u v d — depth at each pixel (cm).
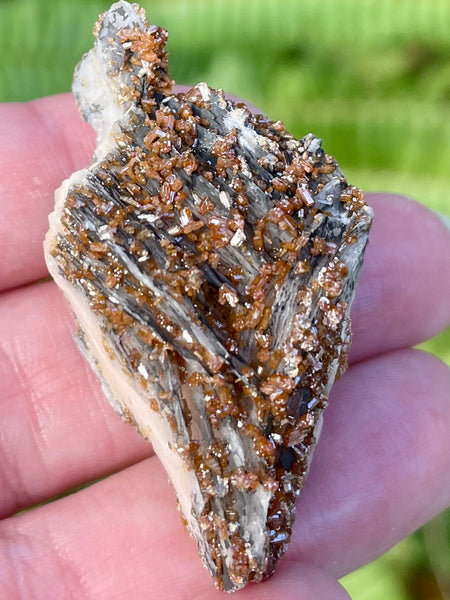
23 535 6
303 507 6
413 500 7
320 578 6
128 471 7
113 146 6
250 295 5
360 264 6
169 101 6
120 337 5
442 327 8
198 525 5
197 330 5
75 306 6
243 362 5
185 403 5
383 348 8
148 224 5
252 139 6
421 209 8
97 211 5
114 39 6
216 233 5
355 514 6
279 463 5
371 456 7
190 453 5
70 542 6
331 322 5
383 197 8
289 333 5
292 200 5
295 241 5
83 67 6
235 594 6
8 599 6
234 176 6
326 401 5
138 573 6
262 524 5
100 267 5
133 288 5
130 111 6
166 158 5
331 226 5
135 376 5
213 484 5
